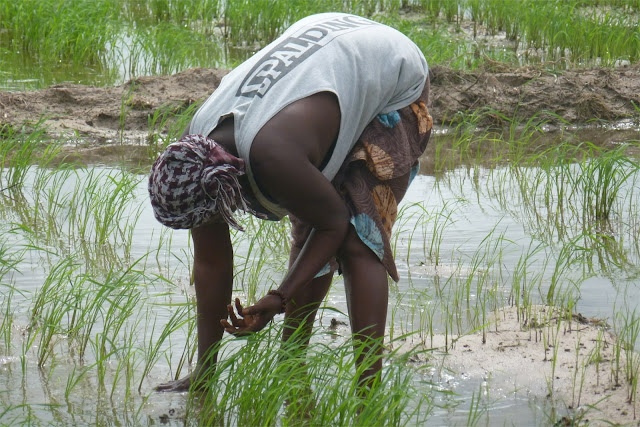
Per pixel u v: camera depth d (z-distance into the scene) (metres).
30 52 24.95
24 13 25.11
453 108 19.14
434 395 7.96
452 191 14.39
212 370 7.88
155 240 12.07
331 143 6.98
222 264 7.59
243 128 6.73
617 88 19.95
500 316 9.70
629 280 10.78
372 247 7.21
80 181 13.98
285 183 6.64
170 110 18.19
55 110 18.39
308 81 6.86
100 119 18.08
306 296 8.02
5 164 15.44
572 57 25.05
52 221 12.55
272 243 12.02
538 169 14.83
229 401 7.64
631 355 8.34
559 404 7.80
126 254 11.44
